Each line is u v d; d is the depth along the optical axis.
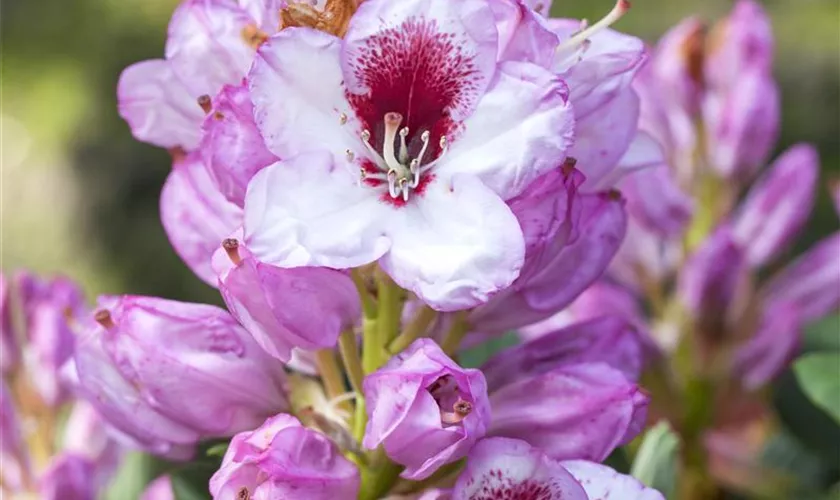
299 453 0.53
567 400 0.54
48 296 0.70
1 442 0.68
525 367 0.56
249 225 0.50
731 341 0.76
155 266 1.58
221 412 0.55
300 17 0.52
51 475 0.67
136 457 0.69
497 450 0.51
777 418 0.80
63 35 1.85
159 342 0.54
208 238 0.56
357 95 0.52
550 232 0.52
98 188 1.68
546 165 0.51
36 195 1.71
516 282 0.53
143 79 0.56
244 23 0.55
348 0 0.52
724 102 0.77
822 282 0.76
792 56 1.55
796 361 0.68
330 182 0.52
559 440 0.54
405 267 0.51
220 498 0.52
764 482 0.76
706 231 0.77
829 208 1.31
